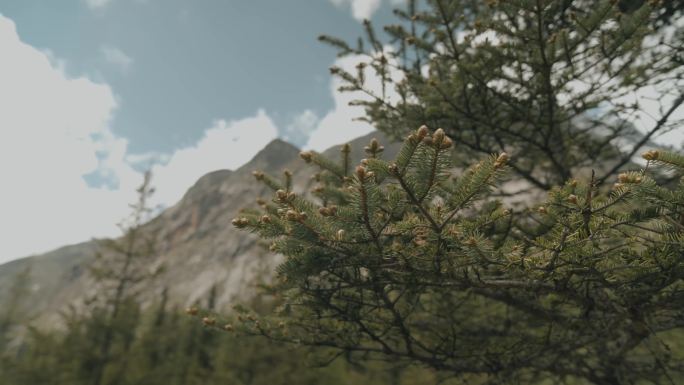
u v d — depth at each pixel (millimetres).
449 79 3775
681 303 2148
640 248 1790
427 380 5953
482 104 3471
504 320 3717
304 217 1612
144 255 13266
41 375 10844
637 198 1495
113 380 10984
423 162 1440
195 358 14711
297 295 2512
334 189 2678
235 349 14125
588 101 3424
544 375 3279
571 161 4020
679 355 3059
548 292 2170
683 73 3133
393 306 2488
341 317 2633
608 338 2682
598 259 1791
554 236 1744
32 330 12422
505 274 2281
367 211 1570
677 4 3232
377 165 1504
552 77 3236
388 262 2029
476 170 1516
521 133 3707
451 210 1626
